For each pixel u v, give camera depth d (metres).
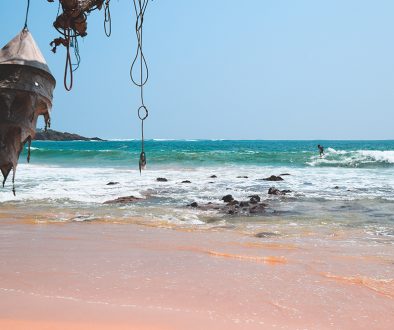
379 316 4.84
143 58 6.42
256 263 6.88
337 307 5.06
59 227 9.95
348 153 36.28
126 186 19.67
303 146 98.94
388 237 8.95
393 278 6.12
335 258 7.19
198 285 5.75
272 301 5.21
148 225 10.28
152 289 5.57
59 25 5.25
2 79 4.04
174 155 39.28
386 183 20.98
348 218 11.39
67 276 6.09
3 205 13.72
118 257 7.17
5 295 5.28
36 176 24.98
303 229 9.82
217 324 4.53
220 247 7.95
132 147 92.38
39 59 4.26
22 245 8.04
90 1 5.34
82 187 19.14
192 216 11.71
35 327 4.36
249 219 11.31
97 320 4.57
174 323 4.53
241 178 23.91
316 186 19.77
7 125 4.01
